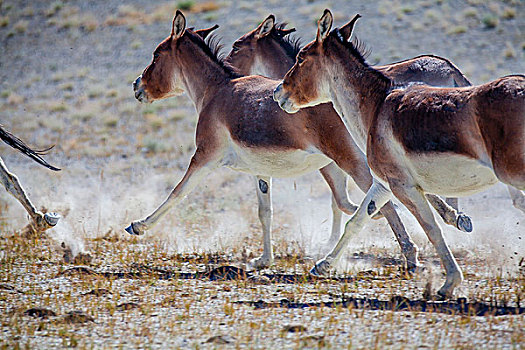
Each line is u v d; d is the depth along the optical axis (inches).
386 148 1120.2
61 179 2913.4
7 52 5629.9
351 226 1269.7
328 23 1247.5
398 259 1496.1
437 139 1034.1
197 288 1243.8
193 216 2150.6
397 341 882.1
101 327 994.7
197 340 921.5
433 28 5236.2
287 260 1521.9
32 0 6520.7
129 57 5403.5
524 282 1182.3
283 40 1784.0
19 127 4067.4
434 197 1339.8
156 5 6328.7
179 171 3021.7
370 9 5674.2
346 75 1229.1
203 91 1558.8
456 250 1536.7
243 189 2662.4
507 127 951.0
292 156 1378.0
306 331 941.2
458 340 874.8
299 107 1304.1
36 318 1049.5
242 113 1409.9
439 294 1106.1
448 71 1374.3
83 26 5979.3
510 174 959.6
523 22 5177.2
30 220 1823.3
